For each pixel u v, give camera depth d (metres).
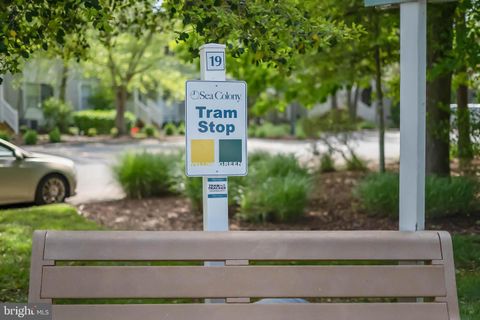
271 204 10.19
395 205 10.04
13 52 4.86
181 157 13.48
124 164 13.23
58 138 31.86
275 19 4.77
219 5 4.80
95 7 4.58
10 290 5.96
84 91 42.25
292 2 5.21
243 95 4.11
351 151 17.42
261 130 37.62
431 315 3.55
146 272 3.49
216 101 4.08
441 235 3.71
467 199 9.71
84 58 7.28
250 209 10.30
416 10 4.13
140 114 43.41
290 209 10.22
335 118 18.00
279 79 14.12
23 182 12.23
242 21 4.73
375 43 11.09
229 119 4.09
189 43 6.16
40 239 3.49
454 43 9.89
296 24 4.85
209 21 4.77
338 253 3.62
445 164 11.20
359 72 14.10
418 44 4.14
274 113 45.09
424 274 3.61
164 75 33.34
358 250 3.63
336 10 9.74
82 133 36.47
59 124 35.91
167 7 6.24
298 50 5.00
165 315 3.44
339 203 11.72
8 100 34.59
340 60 12.73
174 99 41.41
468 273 6.59
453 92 17.08
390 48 12.48
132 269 3.48
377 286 3.58
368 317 3.52
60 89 36.38
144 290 3.46
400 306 3.56
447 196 9.59
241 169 4.11
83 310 3.41
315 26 4.92
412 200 4.20
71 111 36.62
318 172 16.53
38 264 3.45
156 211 11.59
